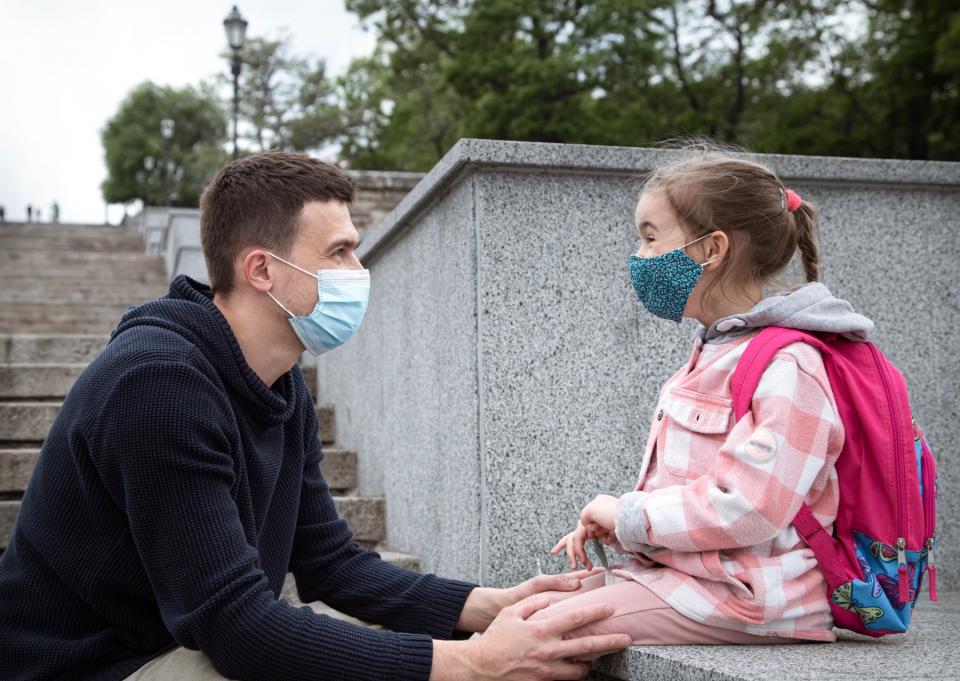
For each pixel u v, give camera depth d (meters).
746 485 1.82
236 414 2.08
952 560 3.42
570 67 21.28
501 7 22.12
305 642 1.85
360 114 41.38
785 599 1.87
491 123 22.00
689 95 23.20
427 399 3.73
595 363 3.17
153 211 18.67
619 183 3.22
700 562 1.91
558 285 3.16
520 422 3.10
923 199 3.51
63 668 1.96
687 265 2.06
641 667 1.89
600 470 3.15
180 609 1.85
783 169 3.32
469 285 3.17
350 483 5.03
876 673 1.67
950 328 3.50
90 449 1.90
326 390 6.07
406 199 3.84
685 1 22.67
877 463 1.88
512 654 1.89
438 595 2.34
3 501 4.55
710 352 2.07
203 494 1.87
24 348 6.37
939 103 19.11
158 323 2.04
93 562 1.95
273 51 43.69
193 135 63.00
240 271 2.17
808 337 1.93
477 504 3.10
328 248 2.17
